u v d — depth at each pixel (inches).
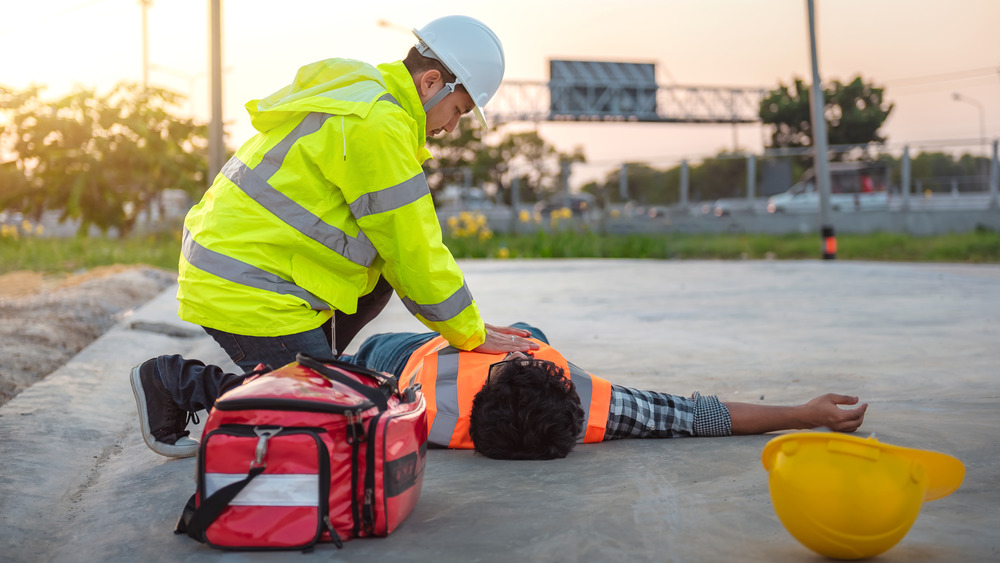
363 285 102.9
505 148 1787.6
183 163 890.1
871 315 275.1
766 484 92.7
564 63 1736.0
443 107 106.7
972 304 303.1
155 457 113.4
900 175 1100.5
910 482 67.4
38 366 185.5
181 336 236.7
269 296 93.8
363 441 75.6
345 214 97.0
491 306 319.0
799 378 164.2
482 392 103.9
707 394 149.1
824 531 68.6
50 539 86.3
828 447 68.9
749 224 1078.4
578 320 271.0
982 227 948.6
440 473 99.5
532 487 93.1
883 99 1723.7
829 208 697.0
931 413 129.7
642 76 1765.5
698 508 85.2
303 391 76.1
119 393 158.6
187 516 79.8
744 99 1809.8
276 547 74.7
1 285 393.4
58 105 837.2
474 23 107.0
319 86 97.1
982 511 83.6
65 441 122.9
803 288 387.2
